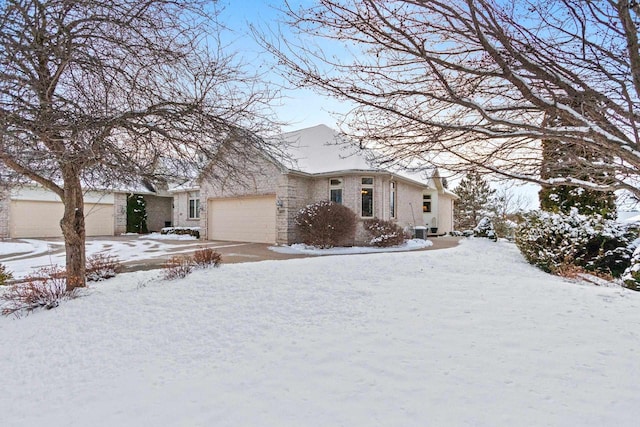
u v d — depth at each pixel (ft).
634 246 24.84
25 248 45.78
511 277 20.07
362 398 8.56
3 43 12.59
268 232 50.80
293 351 11.32
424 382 9.05
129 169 16.08
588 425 7.15
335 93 10.98
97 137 14.19
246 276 19.69
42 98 13.51
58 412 9.09
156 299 16.84
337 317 13.78
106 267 24.39
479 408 7.88
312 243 44.45
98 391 9.98
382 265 22.38
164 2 15.20
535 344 10.81
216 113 17.19
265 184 50.44
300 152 53.88
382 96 10.41
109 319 15.10
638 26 8.84
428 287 17.13
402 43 9.54
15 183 17.48
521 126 9.42
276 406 8.51
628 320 12.60
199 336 13.07
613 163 11.26
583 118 9.01
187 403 8.95
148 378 10.47
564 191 31.40
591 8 9.09
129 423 8.28
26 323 15.56
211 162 19.10
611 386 8.46
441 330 12.11
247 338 12.58
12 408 9.48
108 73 15.29
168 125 16.11
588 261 24.93
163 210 81.82
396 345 11.19
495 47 9.23
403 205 58.70
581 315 13.16
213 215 58.23
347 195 48.57
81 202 20.63
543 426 7.18
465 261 25.55
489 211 96.53
